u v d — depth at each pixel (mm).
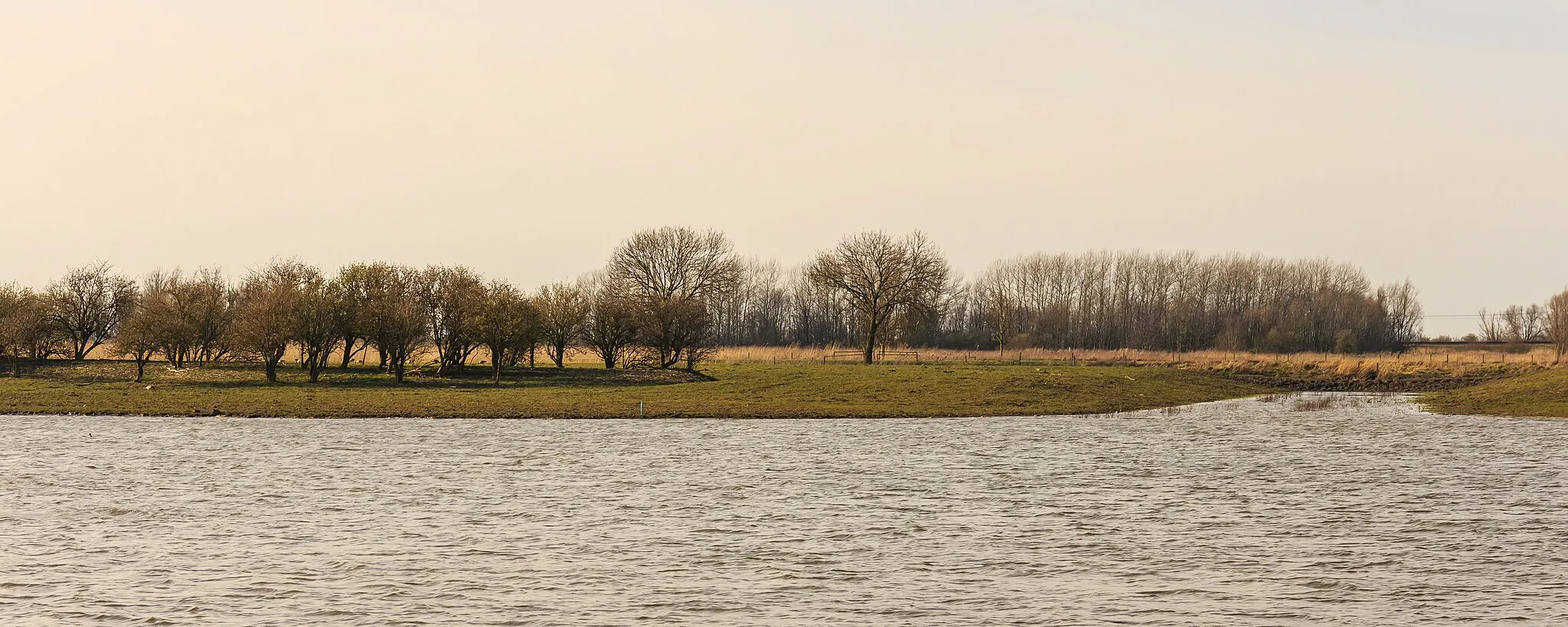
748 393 96062
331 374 105938
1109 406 90500
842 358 152375
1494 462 56844
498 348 103625
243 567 34312
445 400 88938
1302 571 34094
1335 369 124500
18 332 104625
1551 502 45094
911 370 114375
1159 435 70438
